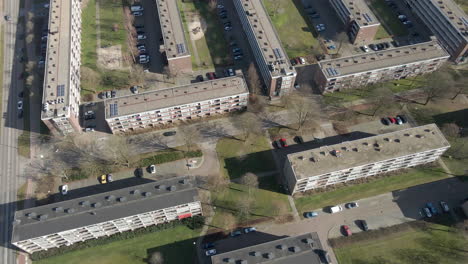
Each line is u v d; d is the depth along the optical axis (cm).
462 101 17788
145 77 18975
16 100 18100
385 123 17100
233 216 14525
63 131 16612
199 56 19875
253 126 16638
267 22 19050
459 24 18888
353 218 14450
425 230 14088
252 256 12219
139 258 13600
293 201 14900
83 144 16050
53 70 17125
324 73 17325
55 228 12594
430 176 15412
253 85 17800
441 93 17225
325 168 14050
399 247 13725
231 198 14975
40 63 19200
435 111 17488
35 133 16950
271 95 18025
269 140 16638
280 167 15825
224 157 16112
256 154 16200
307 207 14725
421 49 18200
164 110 16212
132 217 13125
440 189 15088
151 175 15600
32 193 15150
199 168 15825
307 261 12088
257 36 18400
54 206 13112
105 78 18825
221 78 17262
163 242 13938
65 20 19175
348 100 17975
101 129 17100
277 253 12262
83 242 13800
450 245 13688
